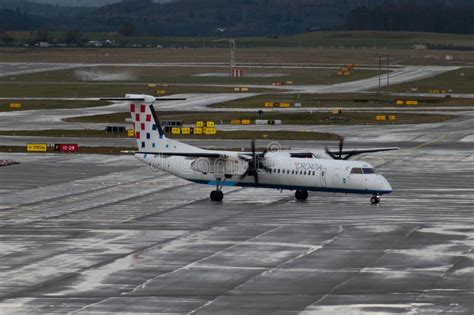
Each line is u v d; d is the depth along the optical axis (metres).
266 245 176.75
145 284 147.75
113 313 131.88
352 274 153.00
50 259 166.12
